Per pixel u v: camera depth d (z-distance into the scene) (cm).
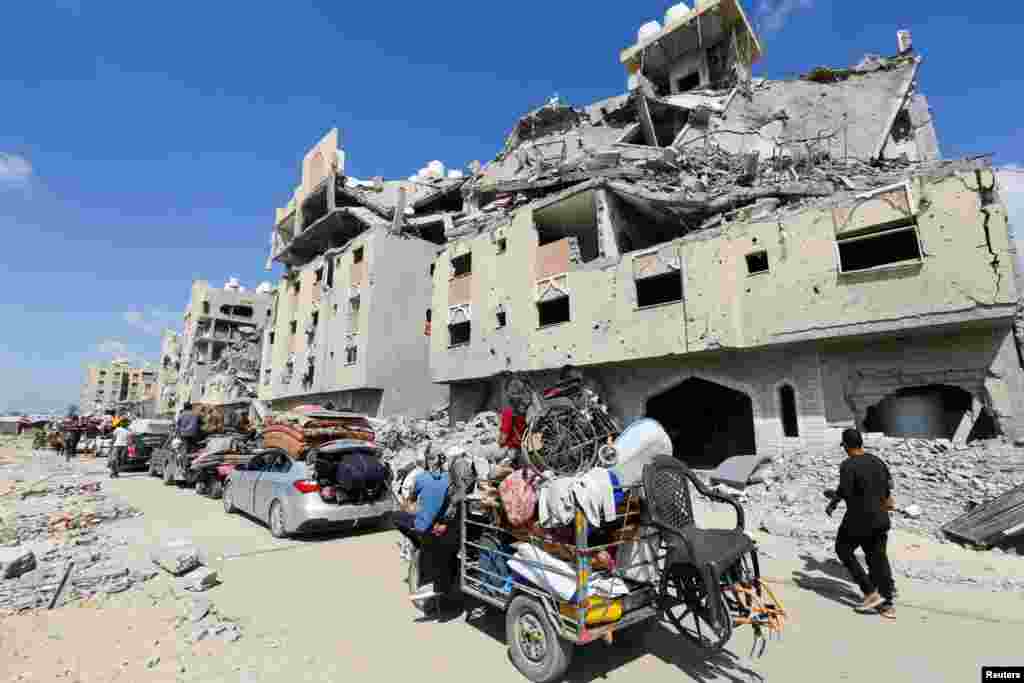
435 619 531
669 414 2067
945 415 1221
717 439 2019
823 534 771
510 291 1998
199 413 1611
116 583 616
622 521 439
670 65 3206
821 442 1239
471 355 2144
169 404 6378
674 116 2536
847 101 2259
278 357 3681
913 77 2191
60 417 3356
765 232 1321
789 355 1328
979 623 480
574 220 2078
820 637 466
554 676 385
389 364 2758
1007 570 601
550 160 2358
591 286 1702
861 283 1158
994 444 969
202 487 1363
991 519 710
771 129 2269
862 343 1238
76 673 408
